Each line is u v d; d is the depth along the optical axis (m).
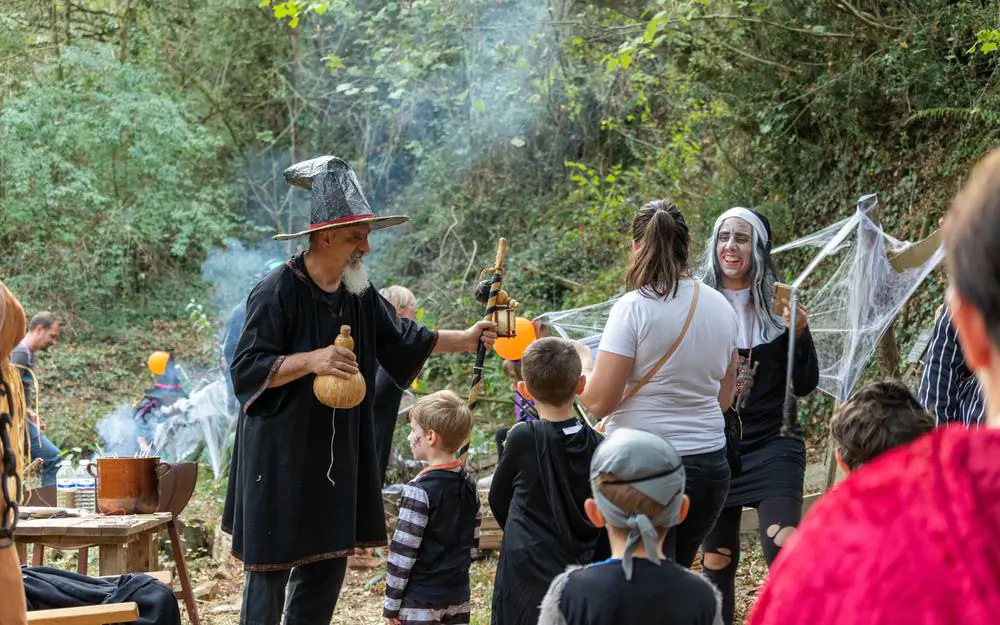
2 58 15.90
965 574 0.96
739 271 3.81
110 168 15.50
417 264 15.35
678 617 2.22
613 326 3.26
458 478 3.73
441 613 3.65
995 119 7.23
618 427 3.29
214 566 6.20
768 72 9.08
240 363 3.39
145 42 16.91
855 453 2.65
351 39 16.33
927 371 3.29
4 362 2.50
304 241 16.64
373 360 3.69
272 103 17.17
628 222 11.53
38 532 3.92
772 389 3.74
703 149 10.80
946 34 7.78
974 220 0.97
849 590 1.02
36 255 15.02
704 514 3.27
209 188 16.06
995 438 1.00
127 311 15.41
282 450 3.41
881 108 8.38
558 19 11.31
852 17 8.31
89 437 11.88
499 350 4.83
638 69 10.89
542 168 14.74
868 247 5.81
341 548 3.49
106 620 2.97
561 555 3.11
